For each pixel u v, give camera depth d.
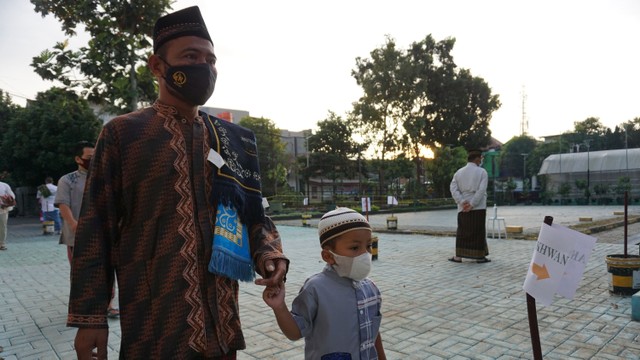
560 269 2.27
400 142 36.62
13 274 7.88
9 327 4.73
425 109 38.66
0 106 28.66
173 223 1.47
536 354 2.39
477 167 8.09
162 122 1.57
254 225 1.80
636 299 4.52
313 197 46.03
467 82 38.69
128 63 10.68
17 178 25.20
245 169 1.81
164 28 1.61
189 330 1.42
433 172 38.25
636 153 36.81
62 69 10.58
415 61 37.06
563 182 40.81
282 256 1.70
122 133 1.49
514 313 4.90
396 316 4.88
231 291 1.61
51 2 10.03
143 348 1.42
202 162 1.60
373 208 27.61
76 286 1.36
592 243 2.20
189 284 1.45
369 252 1.97
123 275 1.47
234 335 1.58
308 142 41.03
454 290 6.05
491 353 3.73
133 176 1.47
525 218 20.78
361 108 35.75
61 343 4.22
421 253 9.67
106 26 10.31
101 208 1.45
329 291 1.94
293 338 1.81
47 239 13.67
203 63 1.61
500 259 8.53
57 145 23.12
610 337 4.04
